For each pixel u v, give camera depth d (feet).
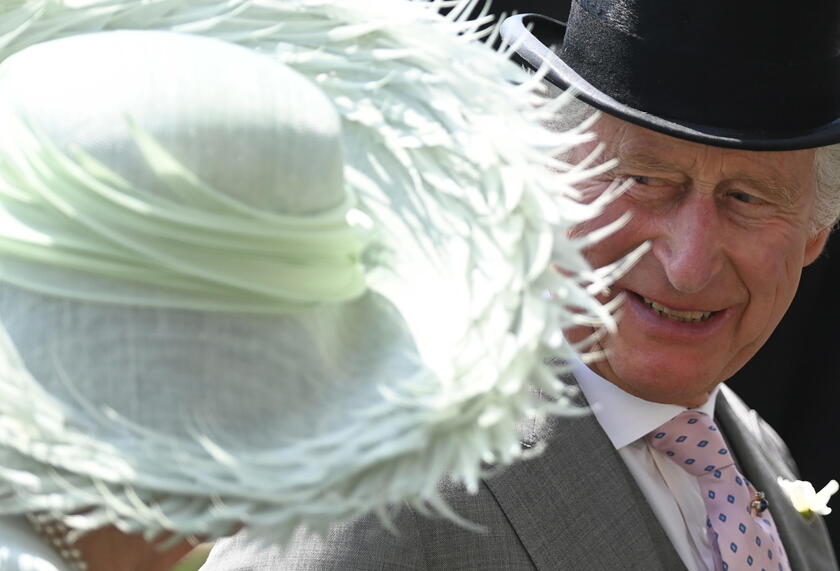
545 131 4.95
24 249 4.21
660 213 7.47
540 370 4.54
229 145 4.17
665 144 7.27
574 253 4.70
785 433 15.07
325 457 4.19
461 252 4.79
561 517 7.48
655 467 8.02
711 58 7.18
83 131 4.12
